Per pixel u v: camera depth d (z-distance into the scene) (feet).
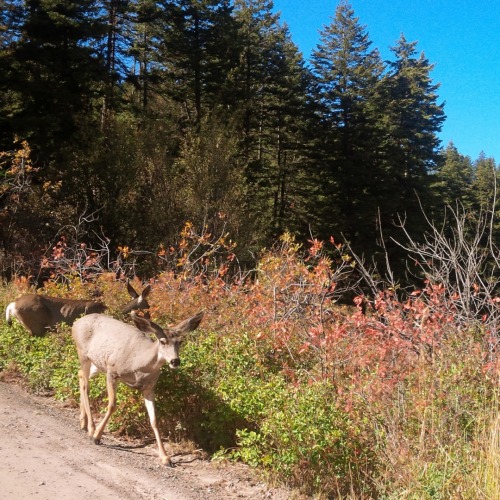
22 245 69.15
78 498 17.66
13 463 19.79
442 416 20.20
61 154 82.38
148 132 88.58
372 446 20.65
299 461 20.56
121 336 23.65
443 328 25.11
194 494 19.42
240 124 113.60
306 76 133.69
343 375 25.71
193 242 61.72
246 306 32.50
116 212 80.79
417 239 112.47
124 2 103.45
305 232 119.14
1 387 30.32
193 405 25.16
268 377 26.68
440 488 17.12
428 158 138.51
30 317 35.78
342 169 121.08
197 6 113.19
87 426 25.00
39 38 82.12
